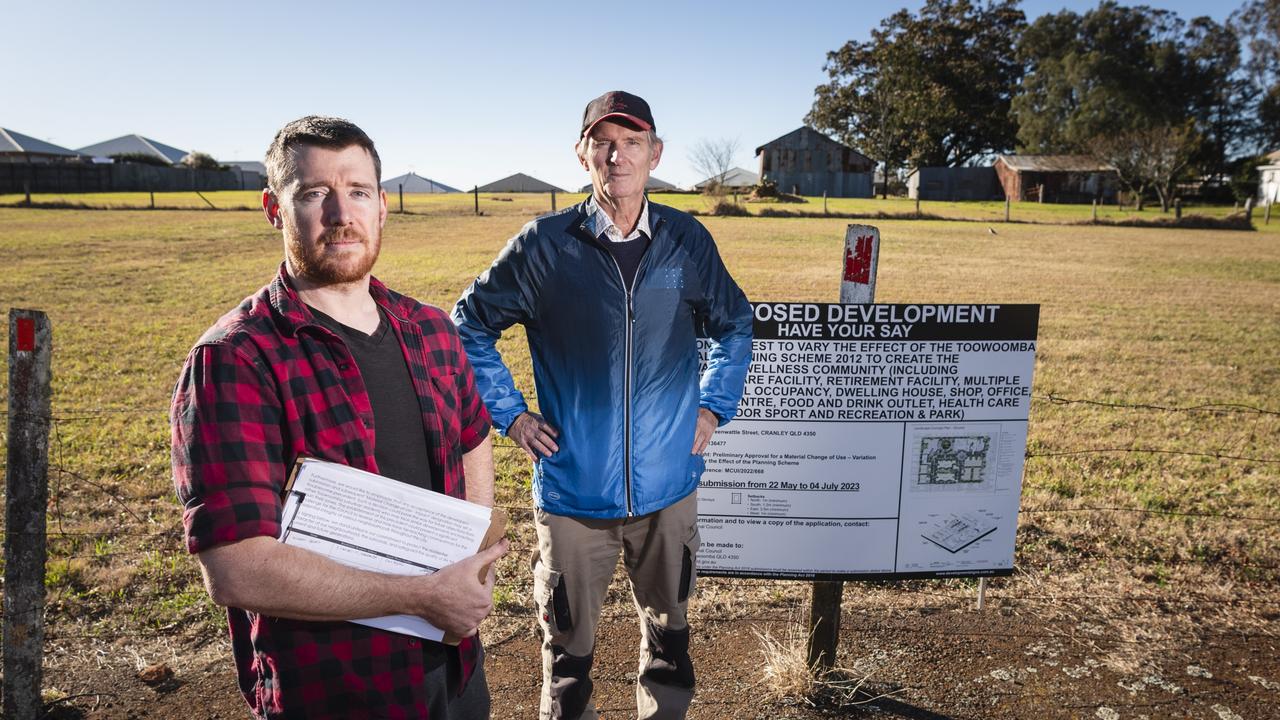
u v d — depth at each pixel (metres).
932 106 66.19
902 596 3.51
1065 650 3.09
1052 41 67.56
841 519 2.83
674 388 2.23
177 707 2.71
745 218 29.89
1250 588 3.60
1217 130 63.22
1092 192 54.47
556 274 2.12
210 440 1.20
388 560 1.33
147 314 10.43
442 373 1.54
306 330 1.32
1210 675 2.93
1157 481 4.97
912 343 2.72
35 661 2.57
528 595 3.46
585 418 2.18
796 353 2.71
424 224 25.48
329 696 1.35
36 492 2.47
